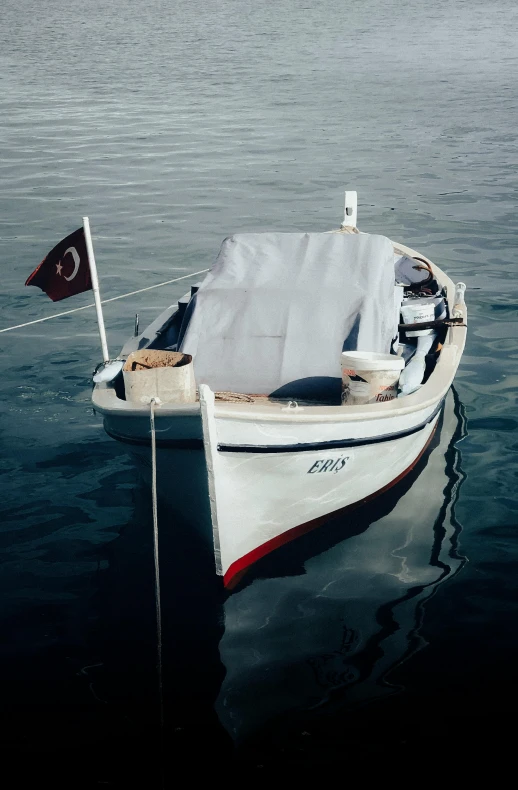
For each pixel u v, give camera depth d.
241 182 19.48
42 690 5.23
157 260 14.29
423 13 64.19
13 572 6.43
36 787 4.54
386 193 18.20
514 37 47.00
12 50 45.84
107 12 71.06
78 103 29.70
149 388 6.21
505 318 11.46
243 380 7.18
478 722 4.90
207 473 6.05
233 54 42.56
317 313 7.30
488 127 24.31
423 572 6.35
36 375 9.94
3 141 24.14
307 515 6.83
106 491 7.57
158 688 5.22
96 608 6.01
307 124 25.47
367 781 4.54
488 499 7.33
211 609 6.00
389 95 29.67
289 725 4.91
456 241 14.93
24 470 7.91
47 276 7.20
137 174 20.39
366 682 5.23
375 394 6.65
